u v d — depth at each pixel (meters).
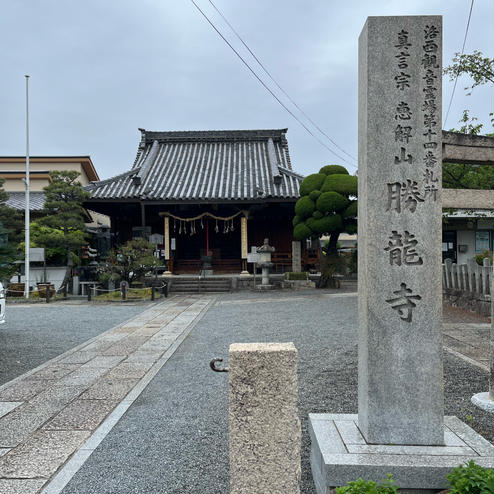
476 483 2.42
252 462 2.43
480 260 16.23
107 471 3.44
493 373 4.68
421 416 3.27
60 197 19.33
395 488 2.56
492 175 10.20
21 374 6.46
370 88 3.42
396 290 3.36
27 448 3.86
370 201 3.41
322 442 3.27
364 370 3.42
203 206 23.97
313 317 11.16
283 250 24.77
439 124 3.41
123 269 18.14
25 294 17.23
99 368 6.70
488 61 9.78
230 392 2.45
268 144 27.75
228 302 15.74
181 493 3.14
